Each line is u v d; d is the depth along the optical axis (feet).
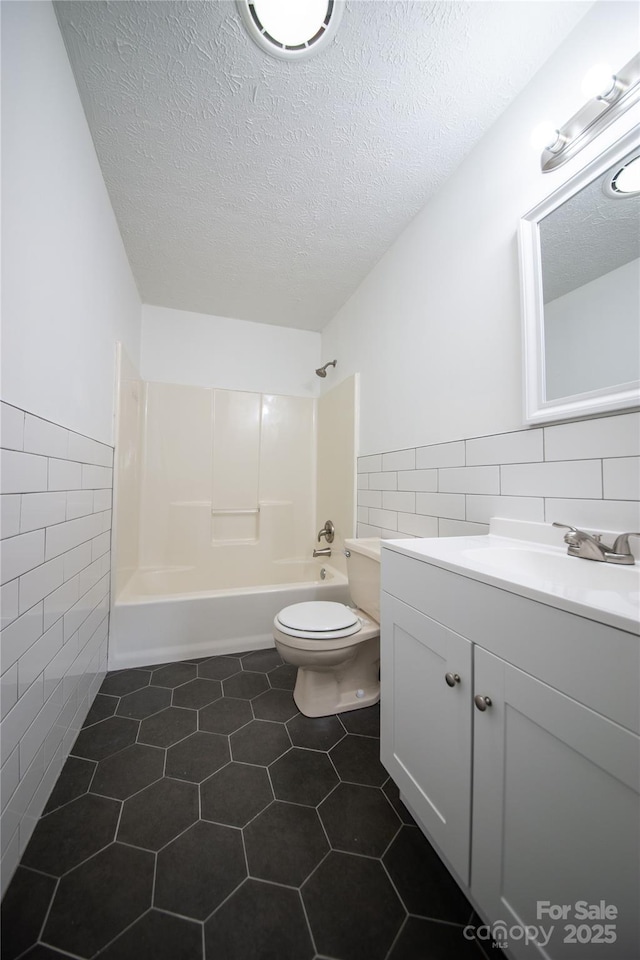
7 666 2.50
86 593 4.41
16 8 2.52
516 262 3.72
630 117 2.76
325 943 2.25
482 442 4.15
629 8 2.78
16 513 2.61
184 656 6.02
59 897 2.47
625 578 2.48
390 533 6.05
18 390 2.64
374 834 2.98
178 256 6.56
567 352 3.18
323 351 9.48
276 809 3.20
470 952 2.21
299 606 5.15
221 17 3.12
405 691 3.10
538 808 1.86
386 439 6.23
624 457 2.78
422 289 5.31
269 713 4.59
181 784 3.45
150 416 8.24
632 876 1.45
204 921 2.35
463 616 2.43
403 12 3.07
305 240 6.09
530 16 3.12
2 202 2.40
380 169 4.67
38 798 3.01
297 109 3.89
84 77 3.59
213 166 4.63
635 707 1.44
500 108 3.88
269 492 9.20
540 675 1.86
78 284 3.94
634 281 2.74
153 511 8.19
